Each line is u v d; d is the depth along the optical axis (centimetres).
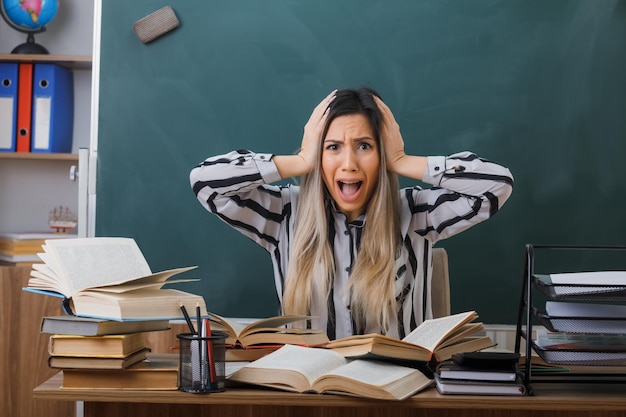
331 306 208
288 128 272
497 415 150
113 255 157
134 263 158
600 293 144
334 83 271
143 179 273
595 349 145
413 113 269
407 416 150
